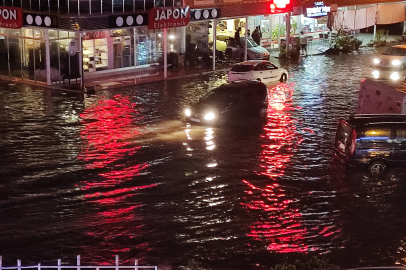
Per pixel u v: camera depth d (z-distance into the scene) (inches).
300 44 1537.9
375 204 563.5
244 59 1417.3
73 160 687.1
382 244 477.1
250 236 489.7
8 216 524.4
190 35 1392.7
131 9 1130.0
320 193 590.9
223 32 1578.5
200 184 613.6
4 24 1117.1
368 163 641.6
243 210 546.3
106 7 1088.2
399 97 733.9
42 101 995.3
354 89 1119.6
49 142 757.9
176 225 510.6
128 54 1275.8
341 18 1624.0
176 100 1019.3
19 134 792.3
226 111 867.4
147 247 467.8
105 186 604.7
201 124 855.1
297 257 449.7
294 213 540.7
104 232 494.9
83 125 844.0
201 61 1393.9
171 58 1346.0
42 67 1137.4
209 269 429.4
